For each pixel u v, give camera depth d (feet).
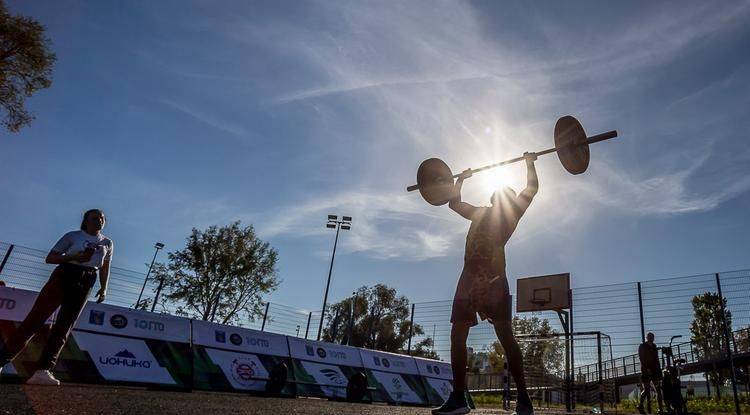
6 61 46.47
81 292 12.37
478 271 8.31
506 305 8.09
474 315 8.35
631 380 56.49
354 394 22.34
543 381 46.37
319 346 23.89
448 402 8.02
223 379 18.78
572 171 10.11
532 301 45.83
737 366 49.67
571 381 37.24
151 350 17.20
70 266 12.23
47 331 14.71
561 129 9.92
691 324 34.47
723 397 40.81
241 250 69.00
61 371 14.49
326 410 9.18
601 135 9.84
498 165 10.12
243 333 20.86
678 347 48.26
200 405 8.14
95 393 9.14
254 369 20.17
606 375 42.86
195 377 17.83
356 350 25.66
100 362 15.62
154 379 16.62
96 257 12.92
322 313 51.70
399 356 28.12
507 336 7.95
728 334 32.53
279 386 19.49
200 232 69.00
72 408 5.69
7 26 45.70
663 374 25.63
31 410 5.15
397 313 109.40
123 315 17.06
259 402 11.49
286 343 22.41
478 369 63.36
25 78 47.62
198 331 19.16
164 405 7.38
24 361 13.87
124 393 10.23
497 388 60.34
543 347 47.44
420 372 28.66
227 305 66.23
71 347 15.14
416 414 10.09
